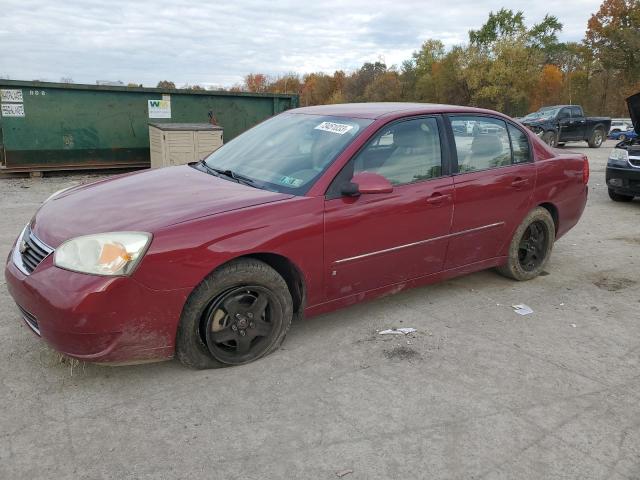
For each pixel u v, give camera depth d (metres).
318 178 3.43
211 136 11.41
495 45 49.94
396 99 70.25
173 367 3.23
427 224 3.92
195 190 3.44
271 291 3.25
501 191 4.43
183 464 2.42
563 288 4.86
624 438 2.71
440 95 58.12
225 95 13.31
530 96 55.12
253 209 3.14
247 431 2.66
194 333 3.04
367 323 3.94
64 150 11.80
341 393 3.01
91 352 2.78
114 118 12.23
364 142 3.60
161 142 11.15
